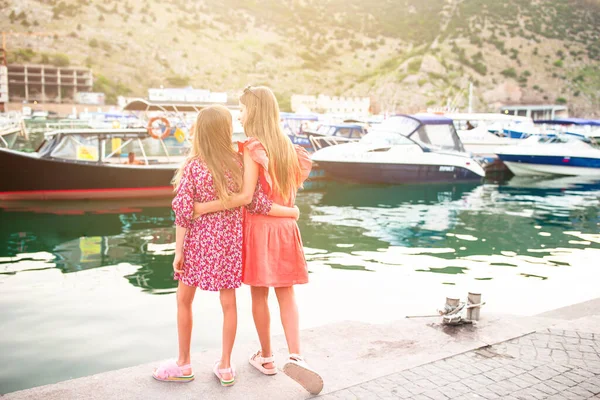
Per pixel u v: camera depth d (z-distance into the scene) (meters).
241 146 2.85
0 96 140.12
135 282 7.05
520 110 113.12
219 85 188.38
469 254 8.70
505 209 13.88
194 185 2.76
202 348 4.80
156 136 15.46
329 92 196.00
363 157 18.55
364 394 2.74
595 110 172.12
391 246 9.30
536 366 3.06
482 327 3.70
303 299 6.30
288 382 2.93
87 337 5.11
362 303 6.17
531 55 194.25
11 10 186.25
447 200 15.54
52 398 2.74
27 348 4.85
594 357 3.18
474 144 25.50
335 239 9.88
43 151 14.52
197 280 2.81
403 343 3.46
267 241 2.86
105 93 162.88
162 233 10.45
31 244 9.40
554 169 22.39
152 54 191.12
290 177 2.92
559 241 9.80
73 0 198.00
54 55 168.62
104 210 13.14
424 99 179.88
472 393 2.74
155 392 2.81
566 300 6.32
